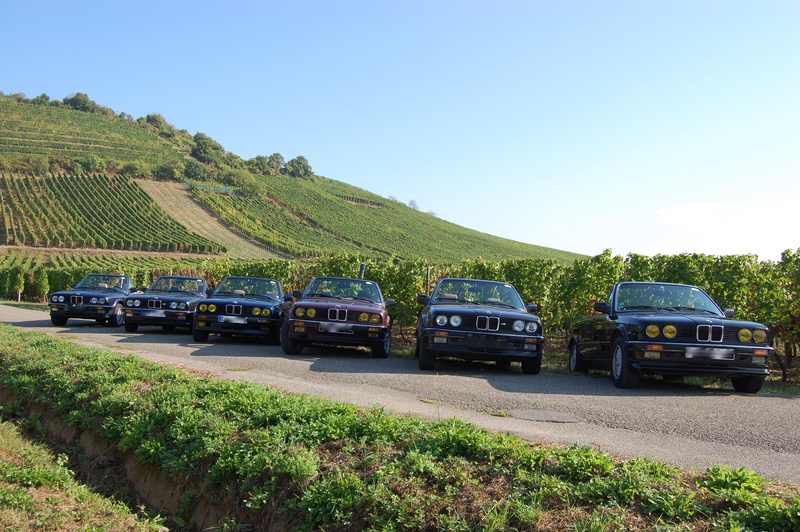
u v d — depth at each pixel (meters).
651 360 7.21
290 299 12.12
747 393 7.50
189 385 5.98
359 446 4.17
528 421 5.38
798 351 12.84
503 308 9.27
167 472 4.68
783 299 10.34
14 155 136.00
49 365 7.48
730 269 11.23
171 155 169.12
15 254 75.31
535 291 13.86
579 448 3.96
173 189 129.25
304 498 3.72
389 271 15.75
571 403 6.32
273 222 120.62
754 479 3.30
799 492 3.27
